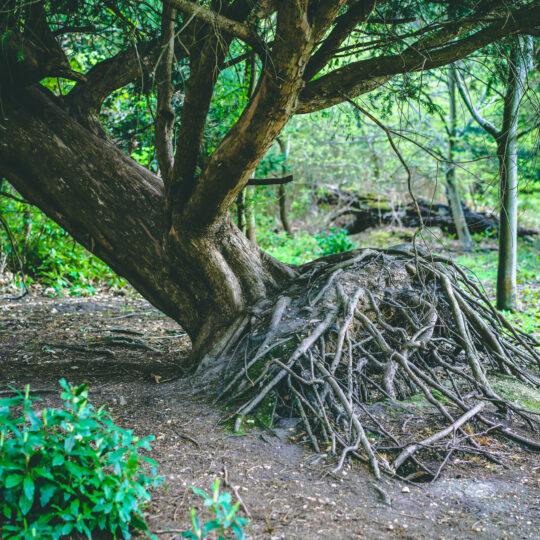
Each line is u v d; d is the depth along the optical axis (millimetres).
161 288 5496
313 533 2822
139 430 4016
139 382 5184
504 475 3654
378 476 3480
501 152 8492
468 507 3201
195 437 3918
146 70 5281
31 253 11359
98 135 5488
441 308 5773
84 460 2680
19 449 2521
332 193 23000
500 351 5430
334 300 5062
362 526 2924
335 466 3572
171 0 3637
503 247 9383
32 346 6633
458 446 3959
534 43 6223
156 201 5426
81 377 5332
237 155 4426
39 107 5180
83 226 5344
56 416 2707
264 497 3158
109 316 9055
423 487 3422
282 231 22156
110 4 4953
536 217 22875
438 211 20688
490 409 4660
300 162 22812
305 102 4402
